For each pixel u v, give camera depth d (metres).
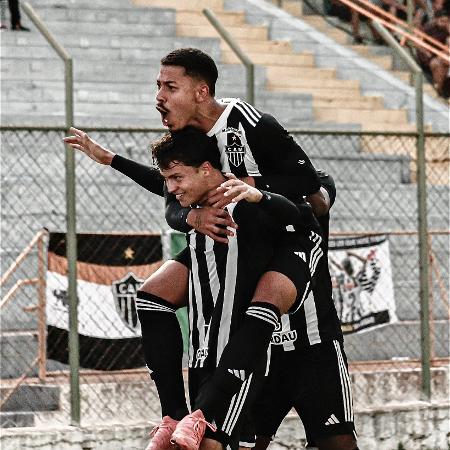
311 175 17.77
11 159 38.38
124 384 30.72
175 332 18.11
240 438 19.02
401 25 49.12
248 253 17.47
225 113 17.38
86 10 44.47
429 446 31.83
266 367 17.58
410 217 42.84
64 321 29.80
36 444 28.22
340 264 32.47
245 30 47.28
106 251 30.19
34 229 37.56
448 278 41.41
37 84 41.59
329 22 48.72
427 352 32.84
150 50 44.81
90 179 38.75
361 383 32.72
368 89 47.06
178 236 30.61
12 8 42.12
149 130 30.16
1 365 32.84
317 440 19.62
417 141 33.19
